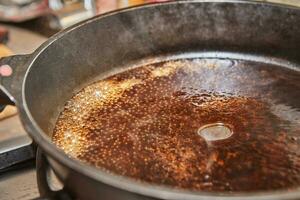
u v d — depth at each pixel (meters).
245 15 0.39
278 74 0.38
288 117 0.32
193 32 0.40
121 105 0.34
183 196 0.17
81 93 0.35
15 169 0.32
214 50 0.41
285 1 0.44
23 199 0.29
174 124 0.32
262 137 0.30
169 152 0.29
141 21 0.38
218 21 0.40
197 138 0.30
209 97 0.35
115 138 0.30
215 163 0.27
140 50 0.40
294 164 0.27
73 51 0.34
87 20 0.35
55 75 0.32
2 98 0.24
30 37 0.52
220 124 0.32
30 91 0.27
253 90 0.36
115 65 0.38
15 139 0.32
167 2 0.38
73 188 0.21
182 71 0.39
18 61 0.28
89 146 0.29
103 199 0.20
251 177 0.26
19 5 0.55
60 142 0.30
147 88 0.37
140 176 0.26
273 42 0.39
